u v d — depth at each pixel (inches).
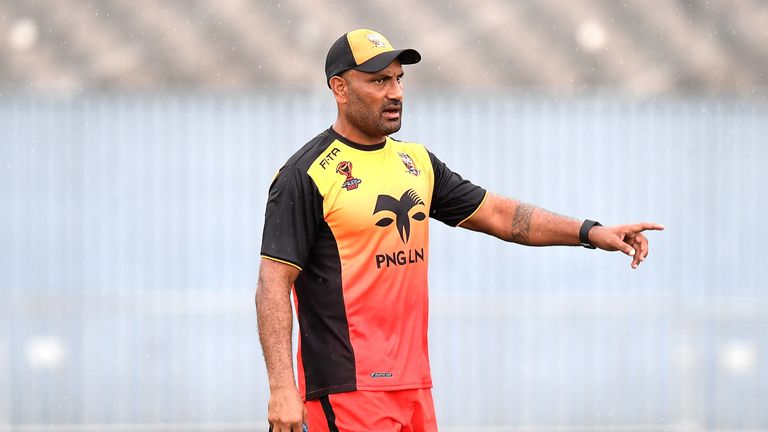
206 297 1476.4
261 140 1643.7
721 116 1681.8
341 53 619.5
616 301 1402.6
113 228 1643.7
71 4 1752.0
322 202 614.5
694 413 1378.0
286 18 1760.6
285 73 1724.9
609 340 1423.5
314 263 622.8
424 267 638.5
